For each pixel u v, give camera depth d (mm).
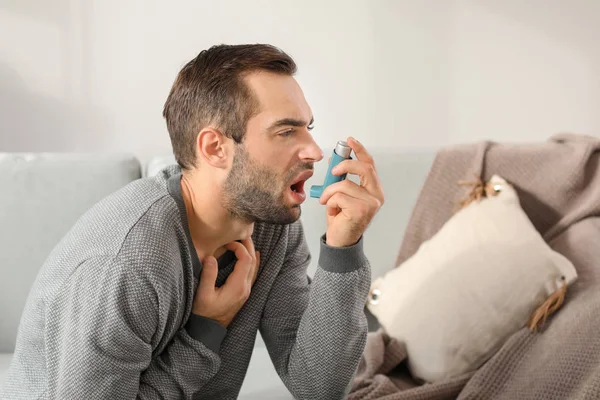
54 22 2449
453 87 2660
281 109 1074
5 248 1725
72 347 1019
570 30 2664
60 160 1764
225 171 1105
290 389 1314
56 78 2477
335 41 2590
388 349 1717
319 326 1212
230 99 1079
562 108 2709
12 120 2477
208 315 1176
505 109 2689
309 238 1851
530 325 1633
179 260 1094
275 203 1106
